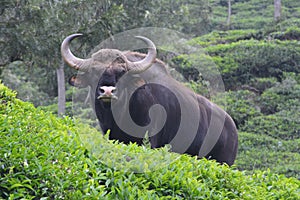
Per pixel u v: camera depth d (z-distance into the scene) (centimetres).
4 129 1122
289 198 1203
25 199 900
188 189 1055
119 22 2831
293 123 3284
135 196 988
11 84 3653
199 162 1178
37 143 1074
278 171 2716
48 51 2675
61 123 1323
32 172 963
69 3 2645
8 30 2572
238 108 3459
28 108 1365
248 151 2939
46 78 3647
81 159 1057
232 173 1185
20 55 2761
